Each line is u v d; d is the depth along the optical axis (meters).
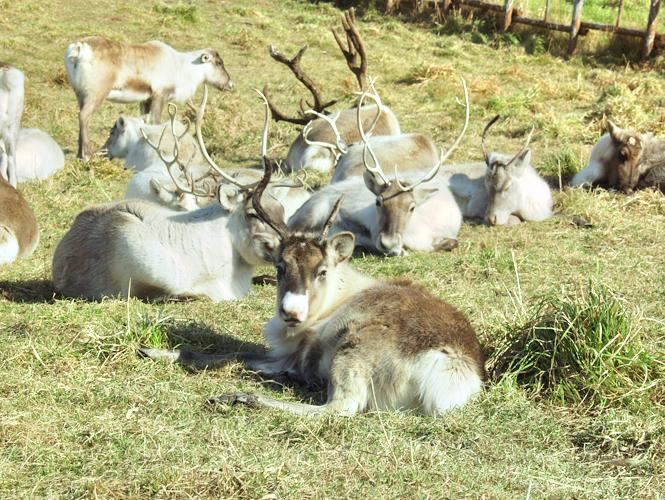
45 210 16.25
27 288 12.10
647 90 25.81
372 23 32.84
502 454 7.73
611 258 14.23
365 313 8.52
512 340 9.59
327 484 7.10
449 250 14.88
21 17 29.81
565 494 7.14
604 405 8.69
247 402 8.24
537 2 33.66
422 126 23.03
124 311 10.77
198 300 11.56
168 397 8.46
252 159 20.94
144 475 7.05
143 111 23.25
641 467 7.68
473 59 29.45
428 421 8.11
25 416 7.91
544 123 22.67
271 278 12.94
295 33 31.33
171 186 14.43
